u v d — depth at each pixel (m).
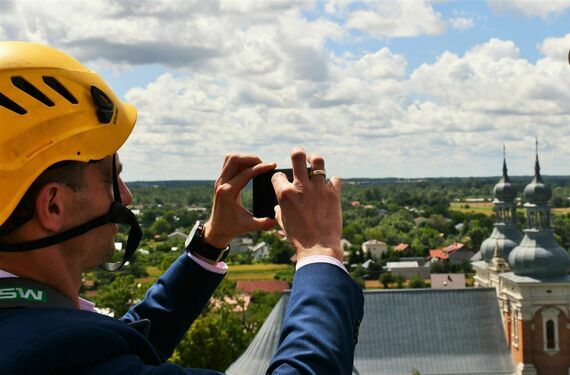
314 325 0.75
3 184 0.74
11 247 0.76
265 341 13.43
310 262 0.82
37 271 0.77
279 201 0.86
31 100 0.77
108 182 0.83
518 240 22.44
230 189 1.04
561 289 15.94
